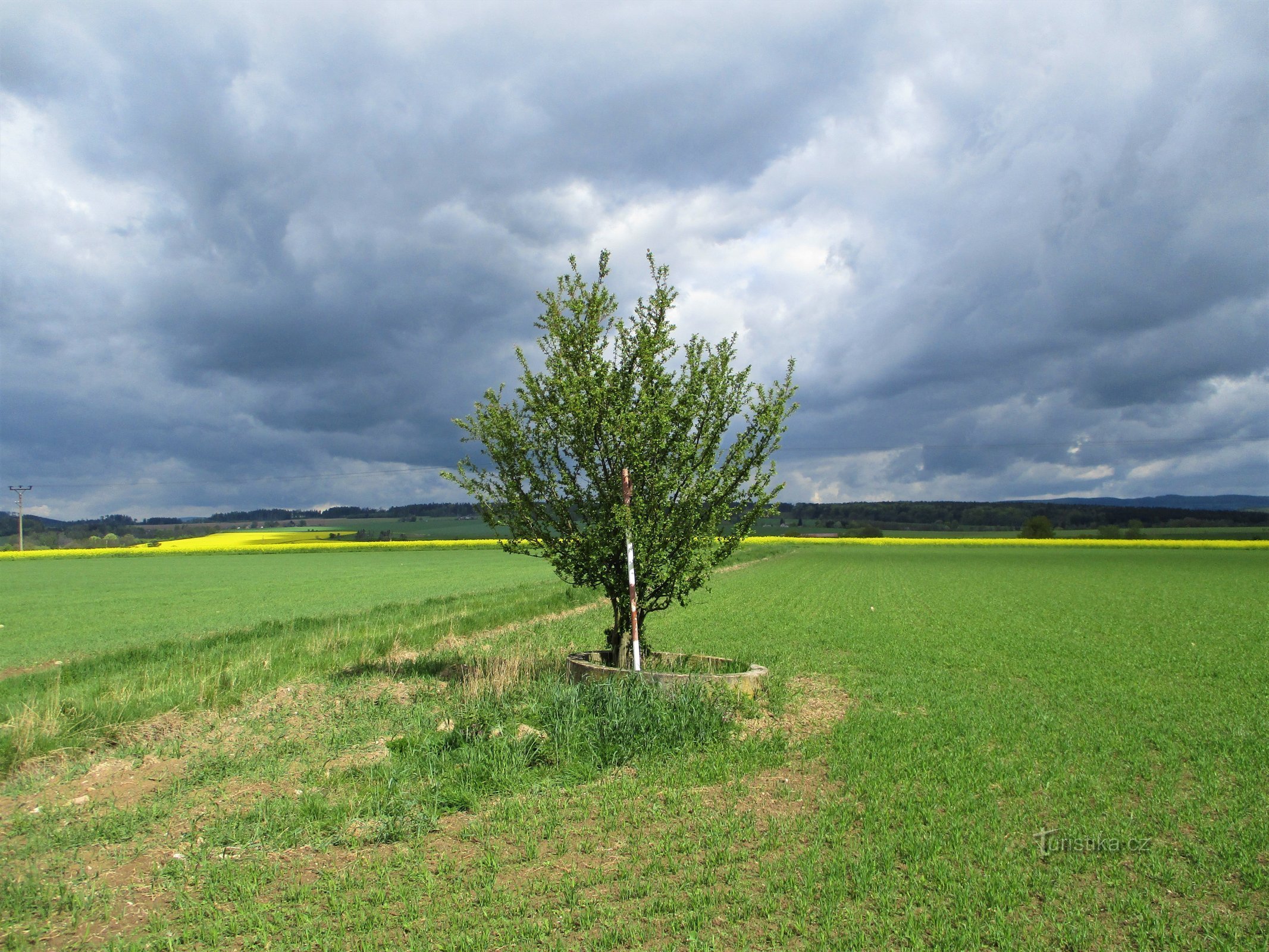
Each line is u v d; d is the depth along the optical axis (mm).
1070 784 7289
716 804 6898
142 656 16719
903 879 5379
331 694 11875
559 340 12156
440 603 27109
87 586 42156
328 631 18906
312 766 8320
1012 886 5195
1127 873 5531
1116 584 36156
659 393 11367
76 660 16609
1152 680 12586
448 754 8211
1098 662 14391
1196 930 4719
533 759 8141
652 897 5148
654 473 11258
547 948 4555
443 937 4711
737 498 11984
